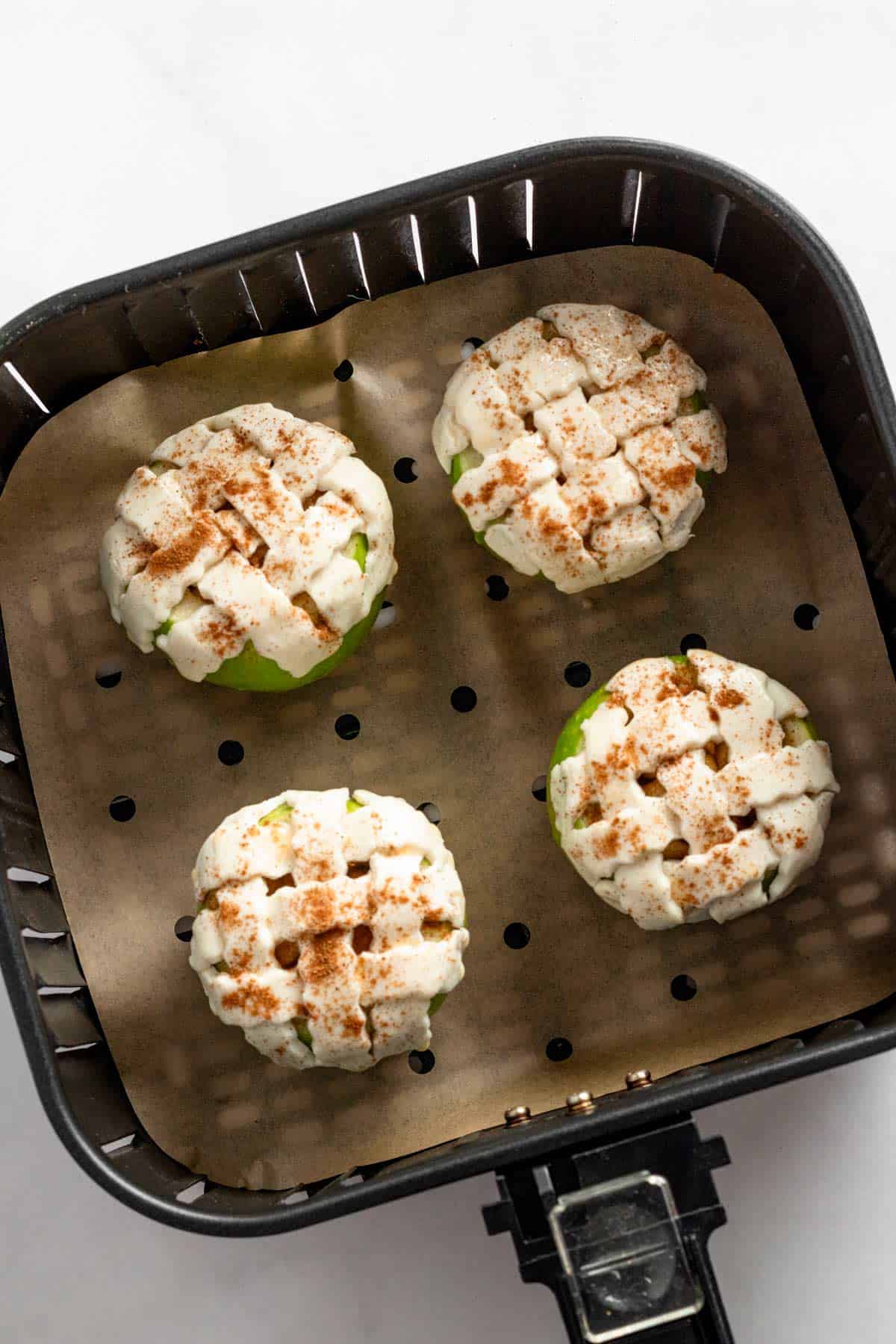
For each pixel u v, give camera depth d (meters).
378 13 0.55
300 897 0.47
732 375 0.51
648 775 0.48
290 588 0.48
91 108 0.55
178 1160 0.49
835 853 0.50
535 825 0.51
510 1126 0.47
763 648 0.51
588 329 0.49
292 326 0.51
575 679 0.52
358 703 0.52
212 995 0.48
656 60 0.55
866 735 0.50
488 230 0.49
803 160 0.55
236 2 0.56
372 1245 0.53
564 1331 0.52
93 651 0.51
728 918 0.48
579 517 0.49
